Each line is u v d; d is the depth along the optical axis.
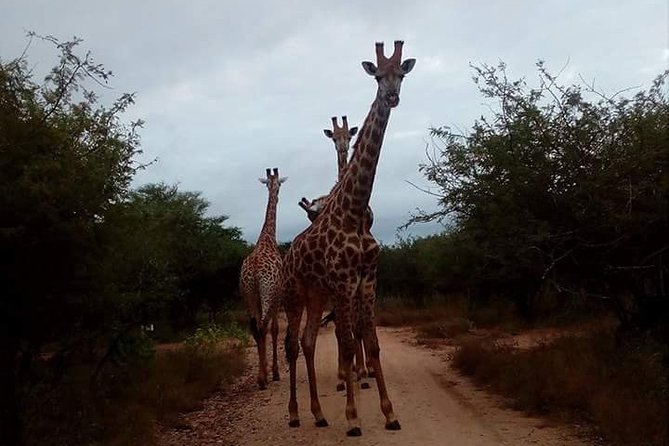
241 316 23.59
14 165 5.08
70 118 6.18
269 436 6.77
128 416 6.98
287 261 7.69
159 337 17.11
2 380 5.55
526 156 7.77
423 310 22.34
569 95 7.53
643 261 7.32
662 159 6.83
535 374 7.98
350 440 6.38
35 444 5.91
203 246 19.23
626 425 5.86
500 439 6.15
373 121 6.74
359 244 6.73
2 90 5.27
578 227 7.50
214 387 9.61
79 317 6.20
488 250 8.97
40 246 5.17
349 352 6.64
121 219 6.14
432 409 7.57
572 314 14.70
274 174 12.05
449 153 9.05
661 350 7.68
